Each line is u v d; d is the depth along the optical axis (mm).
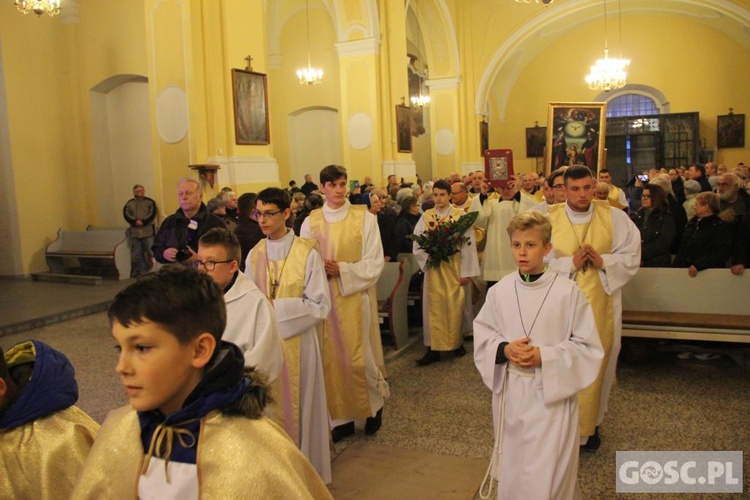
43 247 12180
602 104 11750
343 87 14484
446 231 5891
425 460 3945
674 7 22672
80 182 12891
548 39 24812
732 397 4809
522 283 2826
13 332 7695
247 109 9516
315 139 17797
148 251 11570
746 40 22469
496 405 2893
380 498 3484
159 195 9500
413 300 7516
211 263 2715
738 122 22844
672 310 5695
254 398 1396
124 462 1376
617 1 21844
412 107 20578
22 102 11914
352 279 4188
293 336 3439
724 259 5547
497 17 21578
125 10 12352
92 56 12719
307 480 1454
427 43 21359
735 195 6164
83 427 1825
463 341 6500
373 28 14109
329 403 4266
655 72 23859
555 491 2643
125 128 13016
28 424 1772
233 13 9336
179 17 9070
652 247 5887
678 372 5500
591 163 12070
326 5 16766
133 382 1316
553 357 2637
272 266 3562
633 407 4695
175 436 1347
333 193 4391
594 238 4023
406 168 15250
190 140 9117
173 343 1324
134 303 1310
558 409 2672
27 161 11969
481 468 3809
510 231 2824
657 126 23672
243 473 1298
